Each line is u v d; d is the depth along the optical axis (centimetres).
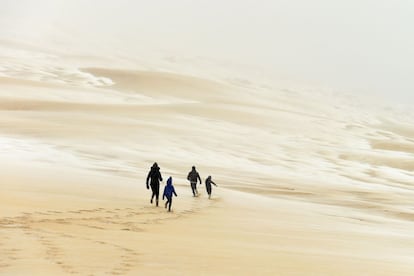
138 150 8519
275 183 6625
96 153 7725
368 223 4138
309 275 1739
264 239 2675
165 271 1594
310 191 6191
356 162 9919
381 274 1867
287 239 2753
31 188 3747
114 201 3691
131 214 3228
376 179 8325
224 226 3094
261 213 3972
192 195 4847
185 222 3138
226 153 9338
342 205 5431
